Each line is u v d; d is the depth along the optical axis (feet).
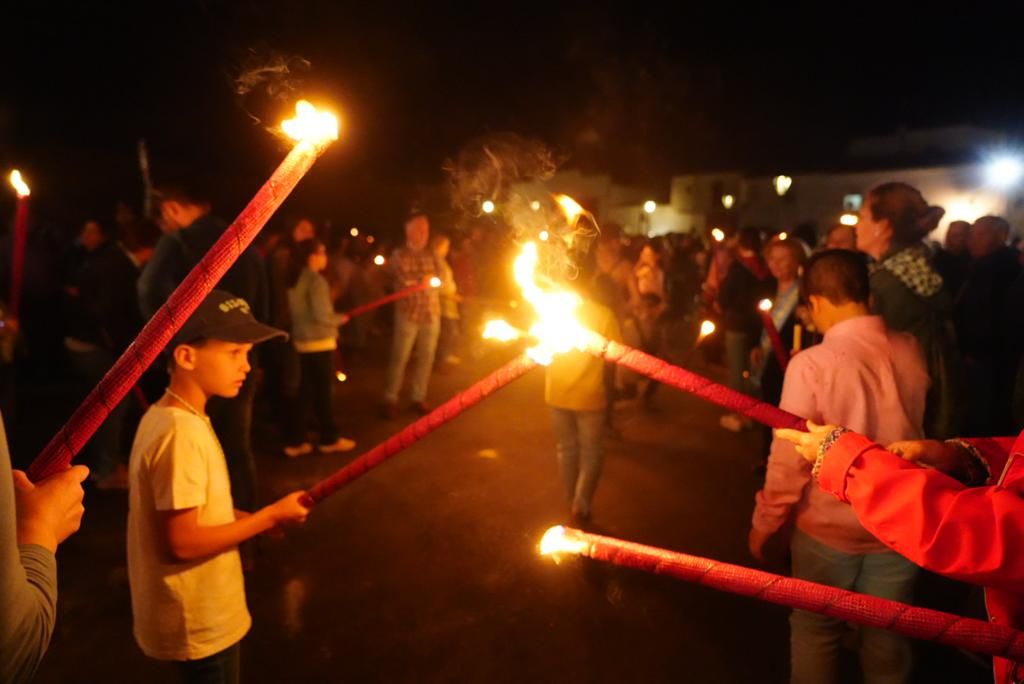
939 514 4.07
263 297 13.53
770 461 8.34
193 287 3.98
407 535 15.44
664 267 38.75
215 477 7.15
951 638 4.14
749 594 4.45
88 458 18.20
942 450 5.48
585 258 14.49
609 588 13.28
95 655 11.23
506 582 13.55
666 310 30.63
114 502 16.74
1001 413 15.31
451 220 50.01
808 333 13.92
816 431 4.67
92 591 12.99
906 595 8.04
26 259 26.04
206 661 7.11
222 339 7.15
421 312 23.93
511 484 18.29
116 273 17.44
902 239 11.80
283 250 20.24
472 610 12.63
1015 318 15.33
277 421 23.47
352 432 22.67
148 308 13.08
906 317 10.18
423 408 24.73
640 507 16.98
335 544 15.02
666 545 15.03
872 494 4.31
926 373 8.17
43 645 3.55
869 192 12.41
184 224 13.19
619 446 21.36
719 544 15.08
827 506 8.07
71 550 14.43
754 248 21.84
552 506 16.98
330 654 11.39
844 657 11.09
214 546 6.83
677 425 23.48
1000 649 4.06
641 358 4.69
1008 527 3.88
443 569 14.02
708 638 11.82
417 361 24.70
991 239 16.30
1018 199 69.31
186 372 7.22
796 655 8.72
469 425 23.20
